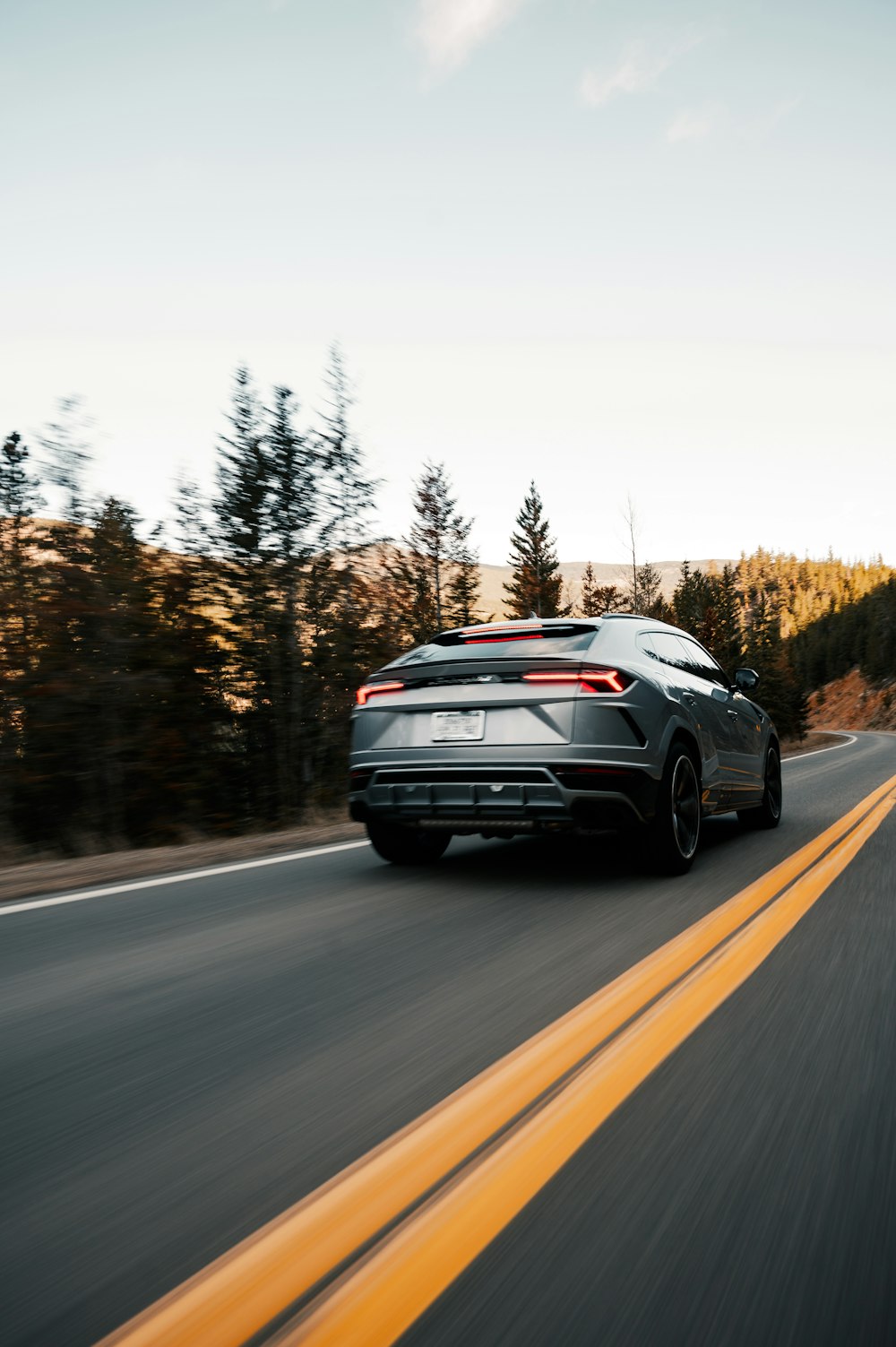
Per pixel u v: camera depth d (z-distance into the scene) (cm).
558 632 596
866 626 15025
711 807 656
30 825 1130
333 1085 259
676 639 704
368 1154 216
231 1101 249
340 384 1268
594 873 591
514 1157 212
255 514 1232
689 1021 305
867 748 2945
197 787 1198
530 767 528
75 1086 263
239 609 1252
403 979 363
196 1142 225
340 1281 166
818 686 15625
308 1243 178
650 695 559
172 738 1180
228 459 1241
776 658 6731
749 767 743
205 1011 329
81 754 1127
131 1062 281
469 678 557
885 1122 229
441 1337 150
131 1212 192
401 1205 192
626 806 528
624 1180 200
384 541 1329
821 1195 193
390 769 573
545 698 536
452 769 549
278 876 602
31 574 1105
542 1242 177
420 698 574
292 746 1289
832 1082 254
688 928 434
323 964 387
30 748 1114
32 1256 176
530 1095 247
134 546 1172
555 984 350
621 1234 179
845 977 355
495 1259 172
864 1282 163
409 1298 161
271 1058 281
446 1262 171
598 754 523
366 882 575
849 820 855
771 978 354
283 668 1288
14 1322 156
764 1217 185
